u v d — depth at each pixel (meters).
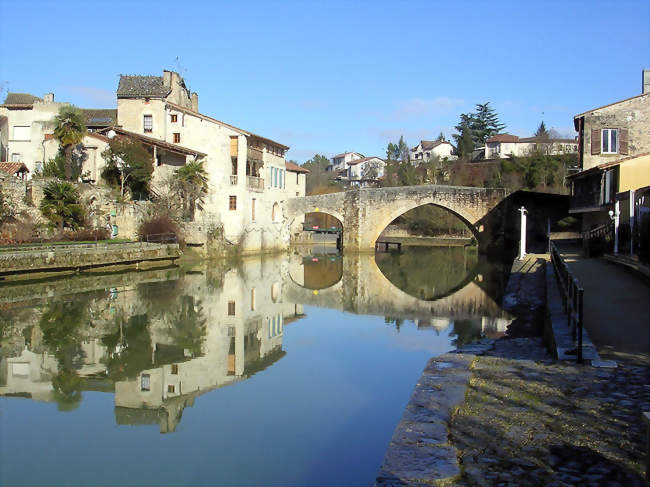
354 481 6.75
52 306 17.95
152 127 38.84
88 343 13.67
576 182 32.75
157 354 12.89
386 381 10.77
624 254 19.95
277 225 45.88
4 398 9.81
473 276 30.06
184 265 31.67
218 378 11.07
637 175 24.50
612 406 6.64
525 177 54.19
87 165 32.97
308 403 9.55
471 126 86.06
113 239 29.38
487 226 42.09
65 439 8.06
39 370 11.44
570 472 5.13
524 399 7.21
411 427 6.52
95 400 9.80
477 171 63.53
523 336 14.02
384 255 45.91
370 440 7.94
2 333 14.35
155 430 8.40
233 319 17.39
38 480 6.75
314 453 7.53
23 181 26.20
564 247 32.22
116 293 21.00
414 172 71.50
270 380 10.91
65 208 27.00
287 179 61.75
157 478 6.81
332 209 46.47
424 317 17.91
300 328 16.28
